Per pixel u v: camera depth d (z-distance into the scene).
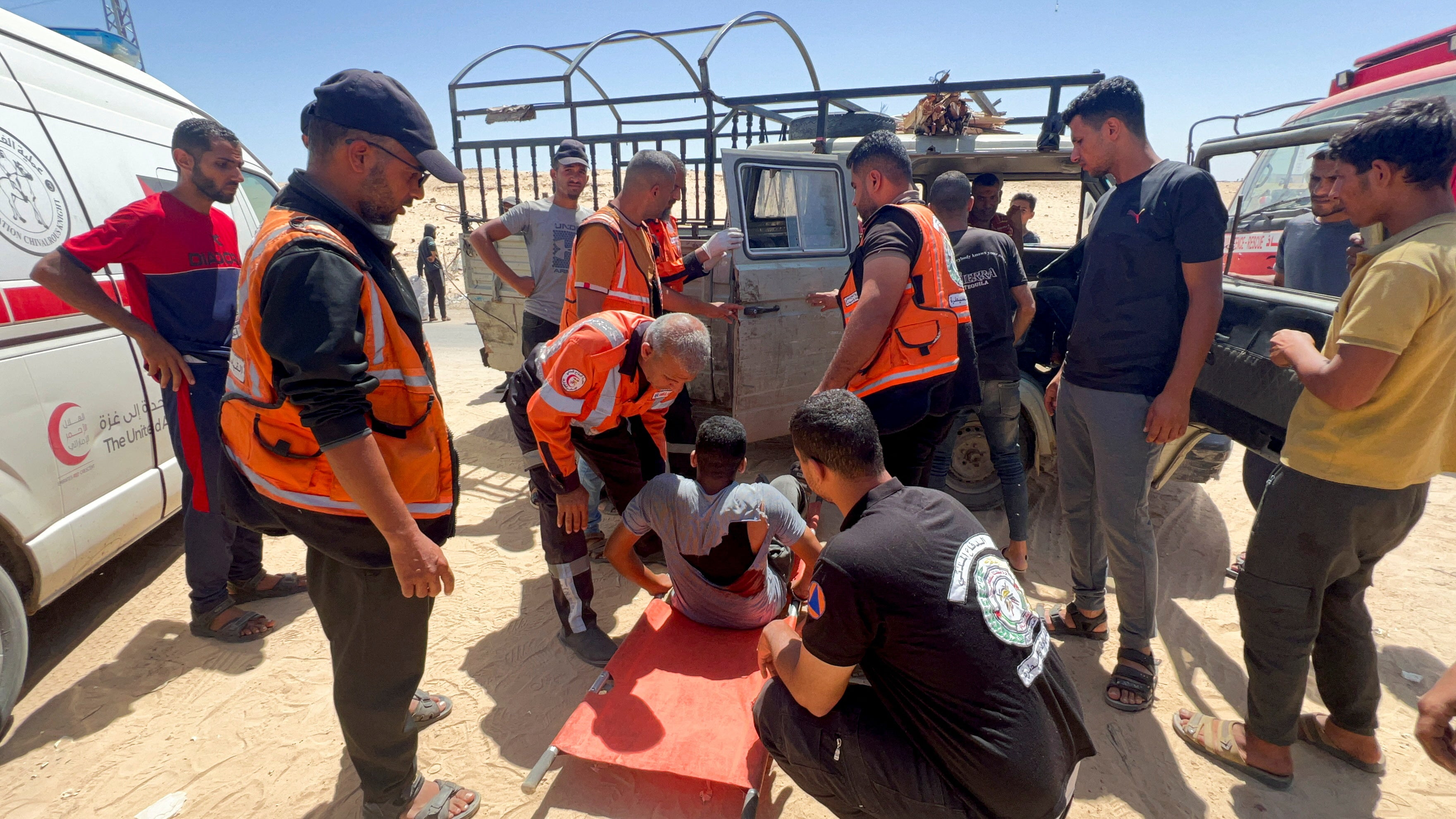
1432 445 1.90
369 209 1.68
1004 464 3.54
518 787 2.28
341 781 2.34
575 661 2.95
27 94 2.84
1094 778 2.33
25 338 2.60
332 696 2.75
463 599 3.44
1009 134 5.05
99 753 2.46
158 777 2.36
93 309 2.54
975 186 4.77
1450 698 1.46
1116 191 2.54
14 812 2.22
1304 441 2.01
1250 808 2.21
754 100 4.61
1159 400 2.41
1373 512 1.95
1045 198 33.47
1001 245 3.39
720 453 2.47
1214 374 2.70
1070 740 1.67
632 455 2.78
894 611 1.54
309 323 1.45
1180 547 3.87
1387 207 1.87
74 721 2.61
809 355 4.21
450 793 2.17
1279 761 2.27
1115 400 2.53
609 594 3.46
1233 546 3.86
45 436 2.65
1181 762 2.40
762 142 6.16
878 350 2.55
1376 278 1.79
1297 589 2.08
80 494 2.80
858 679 2.19
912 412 2.57
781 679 1.84
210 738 2.53
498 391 7.14
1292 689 2.17
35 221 2.71
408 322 1.72
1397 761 2.39
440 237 25.91
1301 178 5.04
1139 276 2.43
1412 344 1.79
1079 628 3.07
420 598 1.87
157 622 3.23
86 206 2.97
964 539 1.65
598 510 3.79
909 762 1.67
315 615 3.29
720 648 2.64
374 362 1.62
